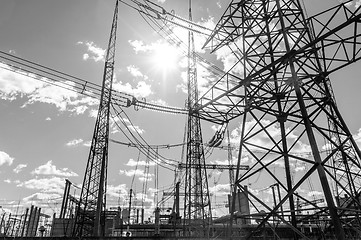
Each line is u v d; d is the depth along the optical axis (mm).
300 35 13391
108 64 42781
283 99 13750
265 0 15164
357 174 11430
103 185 35906
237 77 14914
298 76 12492
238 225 40438
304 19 13312
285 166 13203
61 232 50781
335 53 11852
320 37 10727
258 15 15023
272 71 12375
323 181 9906
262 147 12812
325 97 12188
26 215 52938
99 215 33938
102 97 40062
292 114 12609
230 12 16125
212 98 15797
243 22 15148
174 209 57875
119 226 50594
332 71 12000
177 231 47594
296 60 12312
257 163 12711
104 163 37344
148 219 66688
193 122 44969
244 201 48906
